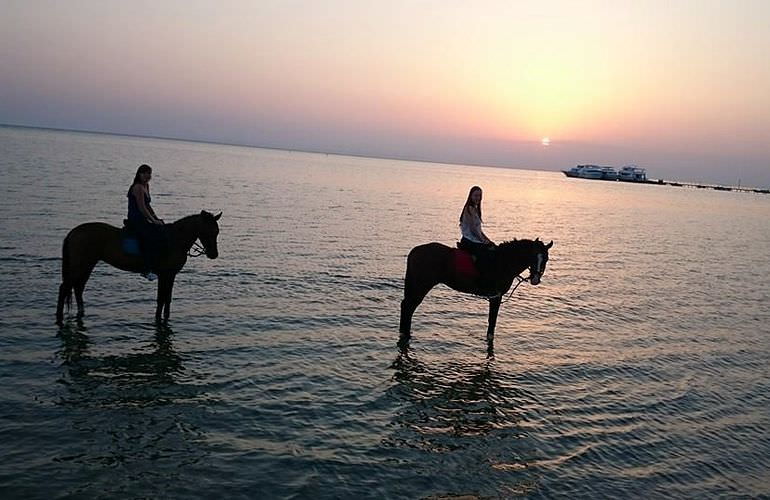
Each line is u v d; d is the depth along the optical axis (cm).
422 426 869
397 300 1634
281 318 1354
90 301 1352
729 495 766
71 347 1053
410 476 726
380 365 1108
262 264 1956
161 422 805
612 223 5212
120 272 1656
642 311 1786
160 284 1220
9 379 899
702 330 1612
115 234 1168
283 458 739
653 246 3653
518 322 1515
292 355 1118
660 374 1207
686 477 800
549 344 1342
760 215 8500
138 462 700
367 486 694
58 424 773
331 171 13125
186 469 694
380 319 1420
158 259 1166
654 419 979
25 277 1487
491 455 800
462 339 1316
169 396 889
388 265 2161
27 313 1216
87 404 838
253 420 838
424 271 1235
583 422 938
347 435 819
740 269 2916
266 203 4188
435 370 1105
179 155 14425
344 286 1748
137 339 1126
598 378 1146
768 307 2016
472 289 1223
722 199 14612
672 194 15300
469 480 730
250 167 10988
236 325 1272
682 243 3978
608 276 2388
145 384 924
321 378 1017
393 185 9400
